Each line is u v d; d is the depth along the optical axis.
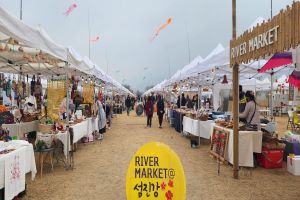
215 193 4.89
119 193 4.90
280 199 4.60
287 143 7.38
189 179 5.73
